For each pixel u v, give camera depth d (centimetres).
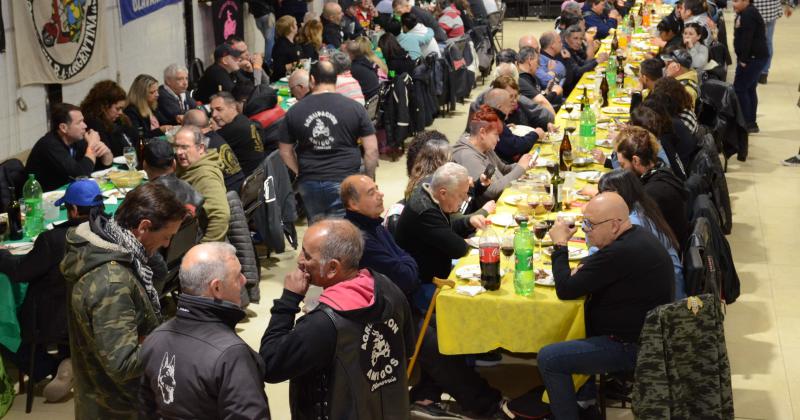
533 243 494
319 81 633
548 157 673
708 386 404
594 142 695
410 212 473
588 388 469
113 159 695
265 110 800
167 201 354
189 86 1014
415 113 1023
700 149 670
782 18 1977
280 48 1078
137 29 990
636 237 414
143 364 304
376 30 1352
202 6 1172
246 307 606
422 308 469
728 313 614
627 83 945
